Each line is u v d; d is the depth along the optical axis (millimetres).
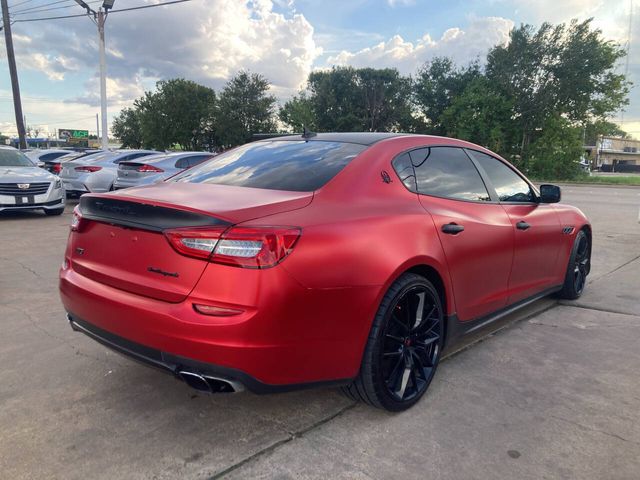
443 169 3383
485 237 3363
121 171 10414
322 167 2900
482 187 3652
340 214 2535
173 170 10391
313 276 2275
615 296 5137
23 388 3021
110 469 2262
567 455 2402
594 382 3184
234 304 2141
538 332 4082
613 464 2336
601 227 10203
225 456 2371
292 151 3287
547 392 3047
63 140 93250
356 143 3188
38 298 4805
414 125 47781
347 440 2518
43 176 10555
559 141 35438
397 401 2752
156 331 2271
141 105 46969
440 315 3021
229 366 2166
